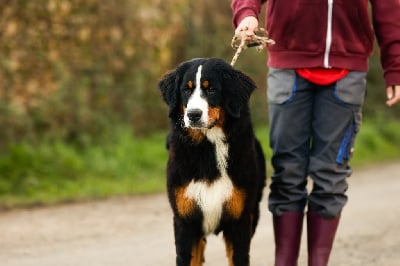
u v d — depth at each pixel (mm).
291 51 6672
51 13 15711
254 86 6637
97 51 17219
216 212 6465
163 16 18562
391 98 6742
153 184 14859
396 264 8273
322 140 6691
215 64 6488
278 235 6930
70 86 16250
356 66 6637
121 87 18016
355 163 20109
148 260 8578
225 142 6402
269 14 6789
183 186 6426
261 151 7164
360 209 12484
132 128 18094
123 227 10656
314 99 6773
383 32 6703
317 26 6547
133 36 17906
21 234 10133
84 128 16562
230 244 6645
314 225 6801
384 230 10570
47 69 15805
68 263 8414
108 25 17281
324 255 6773
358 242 9664
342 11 6512
